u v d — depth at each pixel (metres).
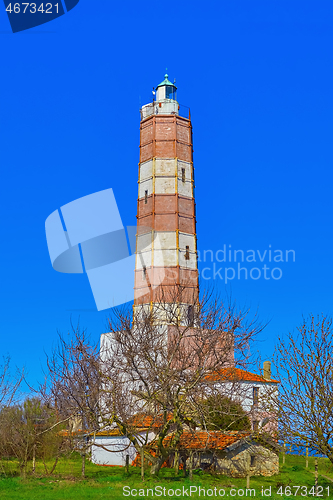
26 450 36.69
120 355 36.94
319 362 31.98
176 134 66.00
